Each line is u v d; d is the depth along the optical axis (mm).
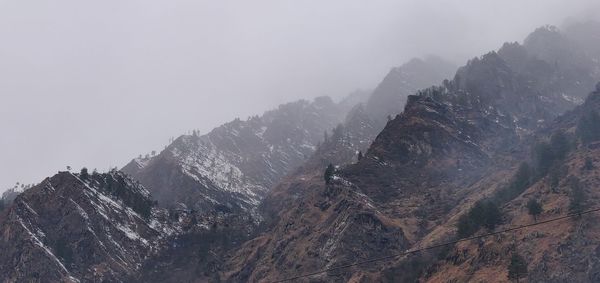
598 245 145625
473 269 160125
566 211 160750
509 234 164625
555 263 146375
